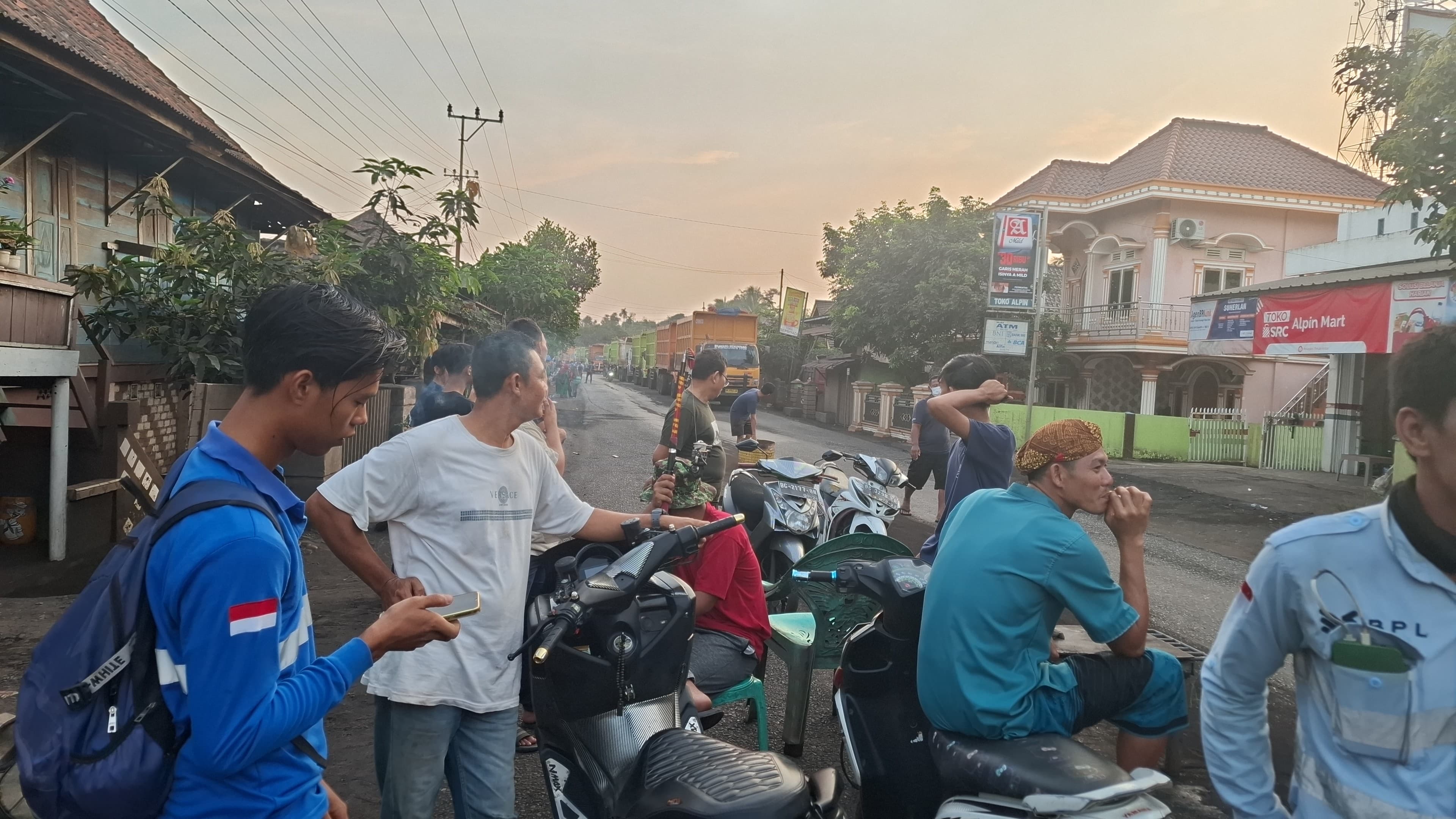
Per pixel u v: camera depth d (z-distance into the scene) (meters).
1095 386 24.39
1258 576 1.67
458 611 1.72
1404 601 1.51
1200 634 6.02
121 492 7.30
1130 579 2.72
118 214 10.09
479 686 2.36
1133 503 2.68
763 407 37.69
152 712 1.32
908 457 17.59
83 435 7.15
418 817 2.32
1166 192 22.11
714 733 4.13
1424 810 1.48
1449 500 1.47
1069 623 5.14
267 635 1.37
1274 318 15.66
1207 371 23.28
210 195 12.36
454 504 2.38
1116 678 2.70
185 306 8.33
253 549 1.37
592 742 2.40
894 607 2.86
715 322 32.72
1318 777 1.61
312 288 1.57
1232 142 24.97
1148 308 22.45
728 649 3.43
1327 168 24.39
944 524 4.16
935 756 2.56
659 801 2.04
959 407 4.18
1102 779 2.23
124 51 10.95
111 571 1.37
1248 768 1.74
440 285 10.98
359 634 5.32
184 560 1.33
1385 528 1.54
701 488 4.82
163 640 1.34
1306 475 16.88
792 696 3.79
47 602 5.80
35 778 1.31
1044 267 18.50
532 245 29.47
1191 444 19.70
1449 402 1.43
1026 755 2.36
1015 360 22.94
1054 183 25.61
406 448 2.39
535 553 3.74
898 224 24.27
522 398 2.47
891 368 24.59
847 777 3.21
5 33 6.34
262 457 1.54
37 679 1.35
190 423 8.23
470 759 2.39
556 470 2.77
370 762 3.76
